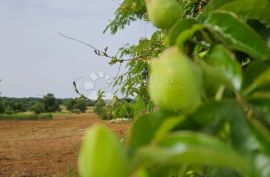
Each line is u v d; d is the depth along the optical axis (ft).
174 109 0.84
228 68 0.90
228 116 0.80
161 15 1.19
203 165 1.01
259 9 1.07
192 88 0.82
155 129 0.84
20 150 19.24
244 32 0.97
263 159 0.74
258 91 0.87
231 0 1.09
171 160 0.64
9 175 14.11
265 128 0.80
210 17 1.02
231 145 0.78
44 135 25.93
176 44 1.03
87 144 0.63
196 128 0.81
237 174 0.92
